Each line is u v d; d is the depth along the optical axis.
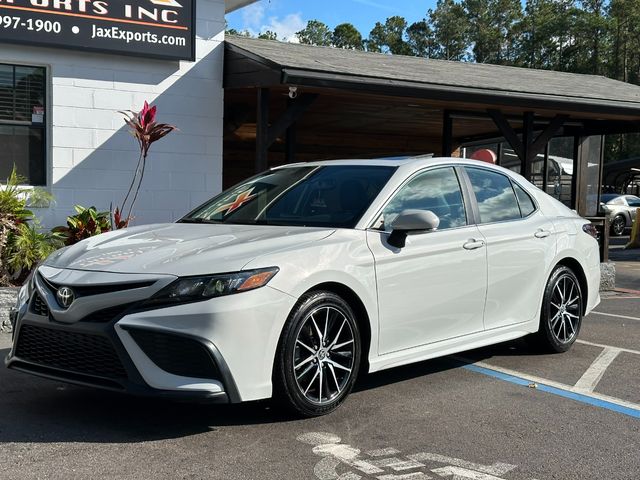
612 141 60.19
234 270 4.02
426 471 3.69
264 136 9.49
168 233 4.84
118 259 4.25
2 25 8.79
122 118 9.76
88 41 9.32
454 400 4.98
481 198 5.81
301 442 4.05
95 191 9.66
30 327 4.34
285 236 4.52
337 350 4.51
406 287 4.89
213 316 3.88
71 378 4.11
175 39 9.91
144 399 4.81
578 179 15.23
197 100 10.27
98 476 3.51
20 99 9.26
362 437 4.17
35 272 4.56
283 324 4.15
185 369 3.90
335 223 4.86
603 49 76.19
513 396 5.11
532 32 85.81
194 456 3.80
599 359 6.31
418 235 5.05
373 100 11.30
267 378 4.09
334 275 4.42
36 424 4.27
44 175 9.48
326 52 11.74
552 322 6.34
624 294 10.92
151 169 10.03
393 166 5.33
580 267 6.61
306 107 9.58
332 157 17.41
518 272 5.85
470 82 10.59
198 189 10.38
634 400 5.08
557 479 3.65
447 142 12.95
